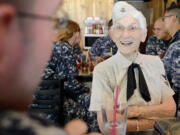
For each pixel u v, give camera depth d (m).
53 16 0.27
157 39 2.63
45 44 0.27
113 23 1.07
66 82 1.69
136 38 1.04
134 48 1.06
